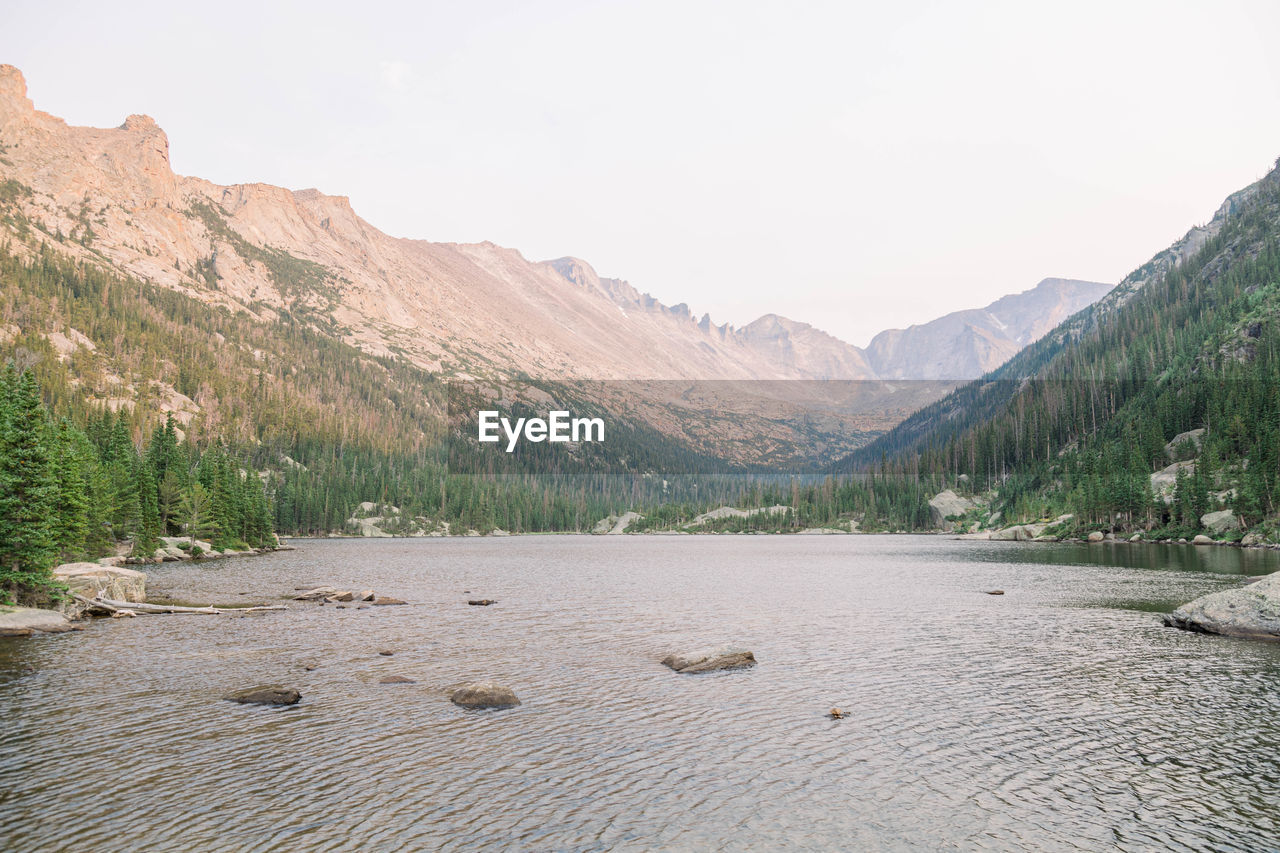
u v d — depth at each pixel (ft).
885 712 96.73
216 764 76.59
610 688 108.78
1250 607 148.97
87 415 640.58
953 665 123.85
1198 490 422.41
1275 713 95.61
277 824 62.59
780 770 76.38
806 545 594.24
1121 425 628.28
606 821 63.98
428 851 57.98
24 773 73.46
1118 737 86.63
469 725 90.48
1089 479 511.81
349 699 101.91
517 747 82.74
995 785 72.54
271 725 89.76
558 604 204.54
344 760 78.18
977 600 209.56
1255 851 58.49
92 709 95.66
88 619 166.50
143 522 341.82
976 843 60.18
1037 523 571.69
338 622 168.55
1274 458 395.34
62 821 62.64
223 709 96.12
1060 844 59.98
